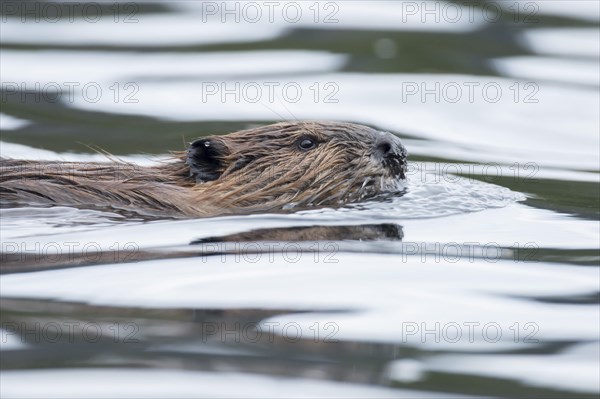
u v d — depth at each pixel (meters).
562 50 50.44
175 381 21.11
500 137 41.38
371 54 49.47
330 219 30.52
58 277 25.94
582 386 21.44
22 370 21.45
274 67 47.81
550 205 33.03
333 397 20.67
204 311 24.22
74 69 47.34
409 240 29.00
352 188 32.16
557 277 26.69
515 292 25.75
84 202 30.69
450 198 32.88
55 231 29.05
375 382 21.39
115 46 50.50
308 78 46.59
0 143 38.56
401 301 25.05
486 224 30.64
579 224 30.94
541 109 44.16
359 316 24.30
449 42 51.03
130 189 31.08
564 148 40.28
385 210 31.50
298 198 31.75
